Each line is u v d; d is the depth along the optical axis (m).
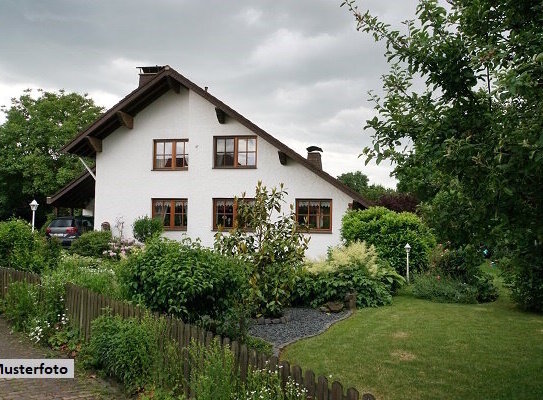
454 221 4.32
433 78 4.43
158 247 6.88
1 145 39.06
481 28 4.31
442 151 3.78
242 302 7.49
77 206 24.89
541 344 7.45
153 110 21.50
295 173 19.81
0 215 39.81
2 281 9.71
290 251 9.66
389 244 14.57
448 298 11.76
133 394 5.46
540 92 3.53
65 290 7.75
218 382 4.38
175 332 5.49
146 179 21.33
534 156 3.25
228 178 20.48
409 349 7.17
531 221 3.73
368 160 4.82
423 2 4.60
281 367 4.33
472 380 5.83
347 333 8.23
